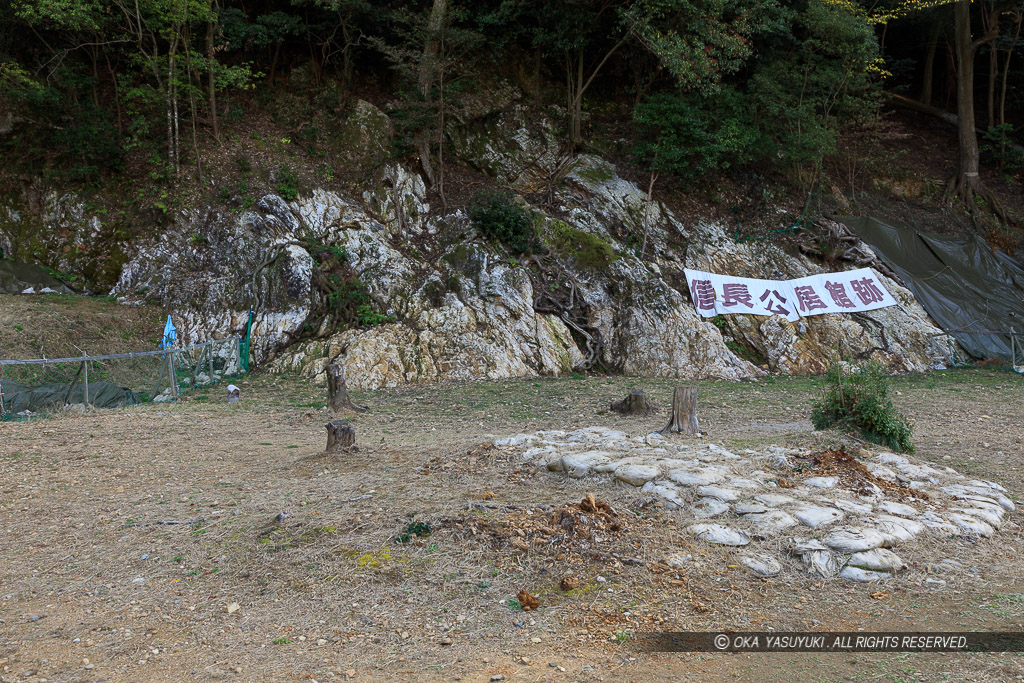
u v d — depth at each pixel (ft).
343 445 28.27
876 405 27.99
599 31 77.36
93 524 21.66
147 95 61.46
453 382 50.88
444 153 73.10
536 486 22.07
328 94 72.90
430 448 28.02
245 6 75.51
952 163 86.33
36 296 55.01
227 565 18.30
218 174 64.18
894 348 59.88
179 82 62.75
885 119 90.99
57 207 61.31
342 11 71.05
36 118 62.59
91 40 66.95
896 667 12.87
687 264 65.00
